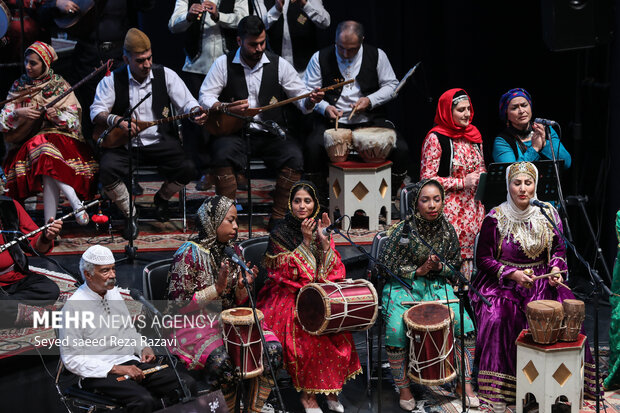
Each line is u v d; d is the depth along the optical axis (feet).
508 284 29.58
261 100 38.55
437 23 51.24
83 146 36.65
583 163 38.86
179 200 41.34
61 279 32.91
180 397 25.34
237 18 41.29
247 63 38.47
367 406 29.01
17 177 35.47
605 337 33.37
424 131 51.98
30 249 29.91
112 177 36.29
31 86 35.96
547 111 42.37
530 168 29.25
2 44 41.98
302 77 42.22
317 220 28.58
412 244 29.01
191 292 26.66
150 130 37.58
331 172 39.17
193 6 40.04
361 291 27.61
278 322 28.27
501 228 29.53
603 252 37.68
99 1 41.29
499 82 45.80
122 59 42.32
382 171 38.75
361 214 40.65
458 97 33.71
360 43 39.68
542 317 26.53
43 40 42.88
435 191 28.66
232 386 26.89
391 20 51.98
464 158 34.01
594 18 35.14
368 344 29.32
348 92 40.29
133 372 25.07
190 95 38.24
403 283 25.68
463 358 26.37
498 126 46.47
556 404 28.50
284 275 28.32
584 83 38.50
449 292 29.50
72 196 35.78
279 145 38.19
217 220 26.76
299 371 27.89
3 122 35.45
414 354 27.84
